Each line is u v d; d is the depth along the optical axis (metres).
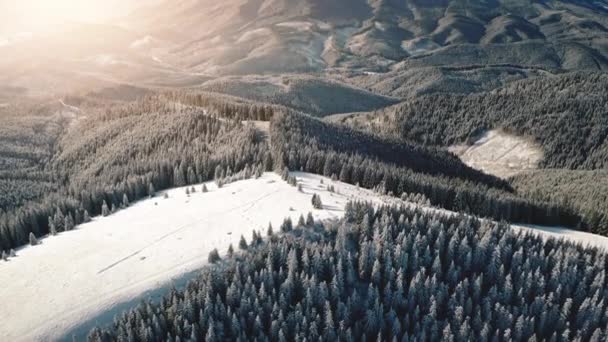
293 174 111.94
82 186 133.62
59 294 66.56
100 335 58.34
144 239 80.38
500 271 71.44
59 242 84.69
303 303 63.09
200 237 78.88
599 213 129.38
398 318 63.41
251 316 60.72
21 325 61.16
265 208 88.31
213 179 119.00
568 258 78.38
